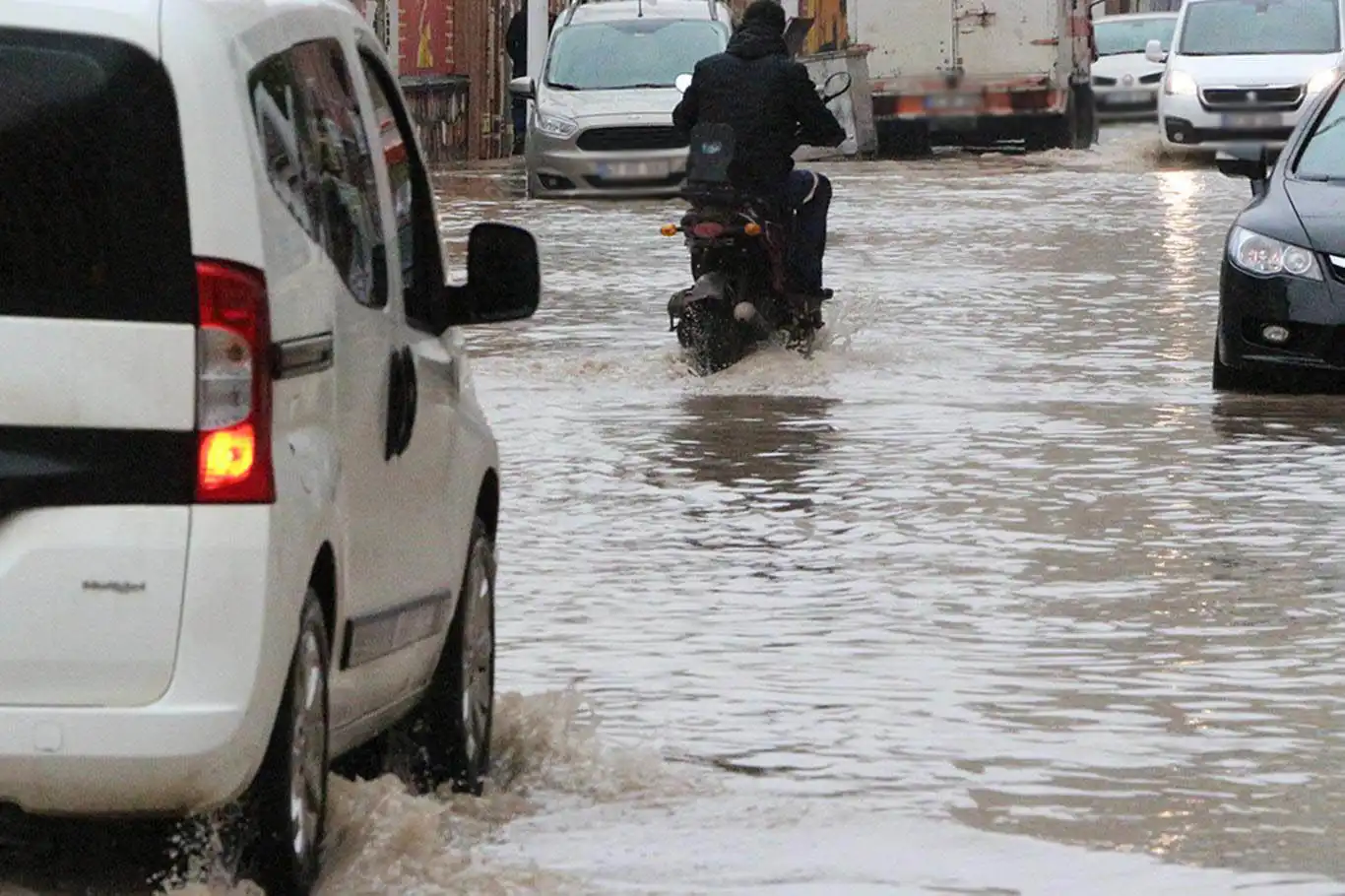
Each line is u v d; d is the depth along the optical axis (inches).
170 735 477.1
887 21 3789.4
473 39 3838.6
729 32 3006.9
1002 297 1850.4
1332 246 1370.6
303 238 520.4
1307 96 3521.2
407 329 595.5
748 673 761.6
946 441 1219.2
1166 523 1013.2
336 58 581.6
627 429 1262.3
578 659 781.9
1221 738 686.5
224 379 484.7
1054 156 3740.2
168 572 479.8
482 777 644.7
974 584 896.3
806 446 1206.3
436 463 607.2
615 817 612.4
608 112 2861.7
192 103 490.3
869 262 2108.8
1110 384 1421.0
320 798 531.5
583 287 1931.6
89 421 480.7
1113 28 4409.5
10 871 534.6
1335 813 614.9
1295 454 1183.6
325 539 514.3
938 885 553.3
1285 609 853.8
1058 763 660.7
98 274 484.1
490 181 3201.3
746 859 574.6
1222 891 549.3
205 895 503.8
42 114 486.9
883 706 722.2
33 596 477.4
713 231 1464.1
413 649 590.2
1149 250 2223.2
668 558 941.8
